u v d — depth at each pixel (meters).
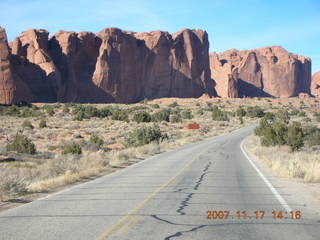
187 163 22.30
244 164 21.56
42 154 30.09
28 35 155.00
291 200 10.50
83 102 153.38
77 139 45.41
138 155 28.19
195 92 193.25
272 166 18.69
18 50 144.50
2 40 127.12
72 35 161.00
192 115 99.25
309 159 19.30
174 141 45.56
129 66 168.12
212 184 13.72
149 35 184.12
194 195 11.38
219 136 58.31
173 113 99.88
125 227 7.53
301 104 152.38
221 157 26.48
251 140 44.47
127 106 130.75
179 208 9.43
